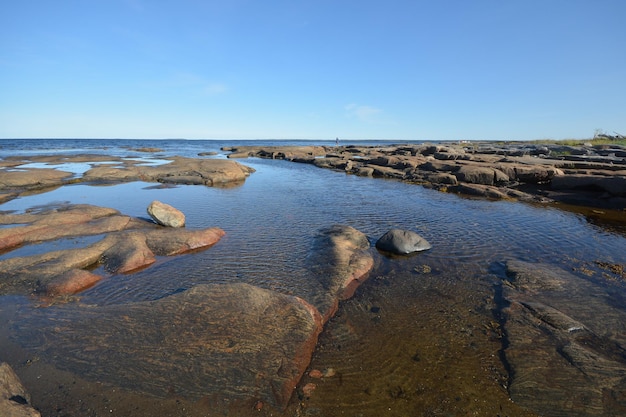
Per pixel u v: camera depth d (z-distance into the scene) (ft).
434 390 20.81
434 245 47.78
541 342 25.07
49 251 40.73
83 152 229.45
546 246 47.85
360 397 20.13
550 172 92.68
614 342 25.27
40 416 16.85
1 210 62.49
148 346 22.91
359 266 38.04
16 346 23.48
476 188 90.58
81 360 21.95
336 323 27.94
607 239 51.44
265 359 22.21
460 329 27.25
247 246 45.91
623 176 76.69
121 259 38.24
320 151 267.59
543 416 19.04
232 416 18.40
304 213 66.13
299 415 18.66
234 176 113.70
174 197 81.25
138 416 18.19
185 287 33.63
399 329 27.17
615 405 19.45
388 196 86.84
